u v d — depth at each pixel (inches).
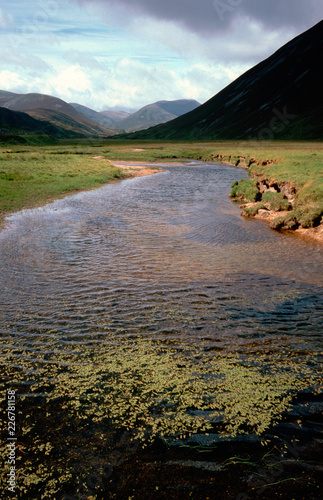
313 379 197.5
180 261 438.6
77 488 126.3
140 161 2630.4
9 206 786.2
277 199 781.3
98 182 1296.8
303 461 138.5
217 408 171.9
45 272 388.2
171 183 1370.6
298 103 5310.0
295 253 476.7
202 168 2121.1
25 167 1476.4
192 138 6766.7
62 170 1460.4
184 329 260.2
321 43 6092.5
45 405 173.5
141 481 129.3
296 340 244.8
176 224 673.0
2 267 399.9
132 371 205.0
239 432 155.1
